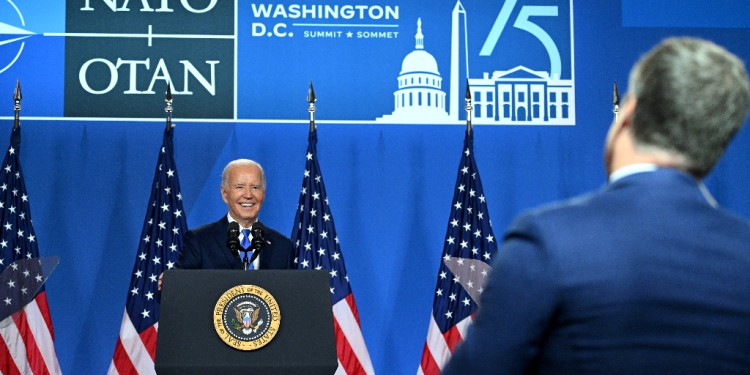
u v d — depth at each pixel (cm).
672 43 95
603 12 545
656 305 84
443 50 539
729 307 84
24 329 462
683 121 90
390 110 533
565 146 534
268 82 530
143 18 530
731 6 547
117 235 511
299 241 483
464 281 480
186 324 223
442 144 531
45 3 525
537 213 92
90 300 504
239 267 359
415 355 515
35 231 506
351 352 473
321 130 529
